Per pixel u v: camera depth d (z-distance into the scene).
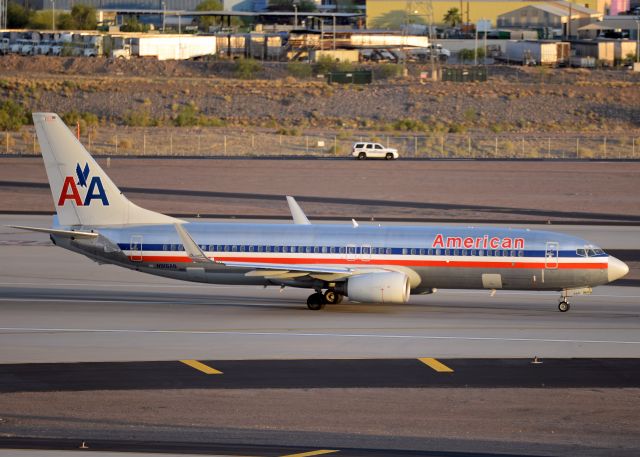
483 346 155.25
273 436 112.19
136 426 115.44
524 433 114.12
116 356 147.50
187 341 157.75
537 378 137.00
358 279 180.88
